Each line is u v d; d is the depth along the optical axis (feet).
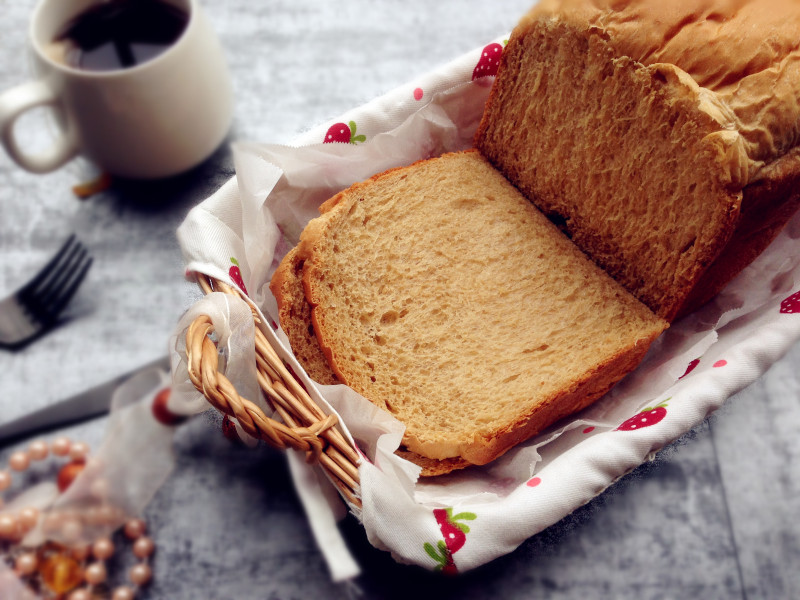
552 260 1.27
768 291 1.28
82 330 1.39
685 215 1.13
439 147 1.41
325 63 1.57
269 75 1.55
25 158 1.29
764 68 1.07
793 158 1.10
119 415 1.30
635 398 1.23
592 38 1.12
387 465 1.03
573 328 1.22
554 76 1.20
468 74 1.34
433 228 1.28
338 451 1.03
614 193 1.21
